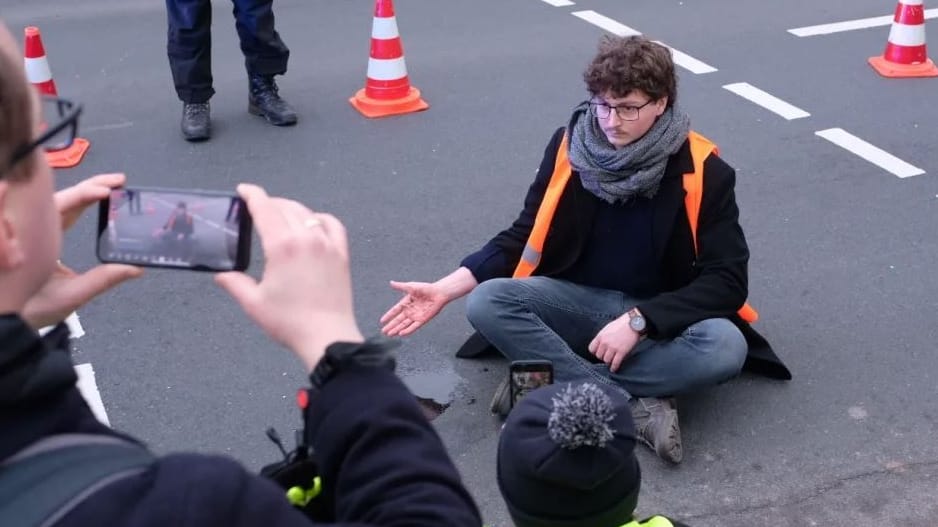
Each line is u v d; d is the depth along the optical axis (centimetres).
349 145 561
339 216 483
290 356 378
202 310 405
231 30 743
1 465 82
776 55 682
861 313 399
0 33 88
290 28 748
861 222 469
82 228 455
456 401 353
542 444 171
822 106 601
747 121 582
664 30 733
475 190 509
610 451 169
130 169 535
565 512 175
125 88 639
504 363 373
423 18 766
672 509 306
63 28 755
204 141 564
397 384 102
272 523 83
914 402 349
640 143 310
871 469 320
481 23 754
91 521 79
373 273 436
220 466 84
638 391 327
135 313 403
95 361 376
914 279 421
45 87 585
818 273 427
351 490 97
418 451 98
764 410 346
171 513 80
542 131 577
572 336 340
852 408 346
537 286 335
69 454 83
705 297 315
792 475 318
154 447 333
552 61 679
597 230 331
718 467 322
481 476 321
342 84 644
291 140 567
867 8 771
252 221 109
